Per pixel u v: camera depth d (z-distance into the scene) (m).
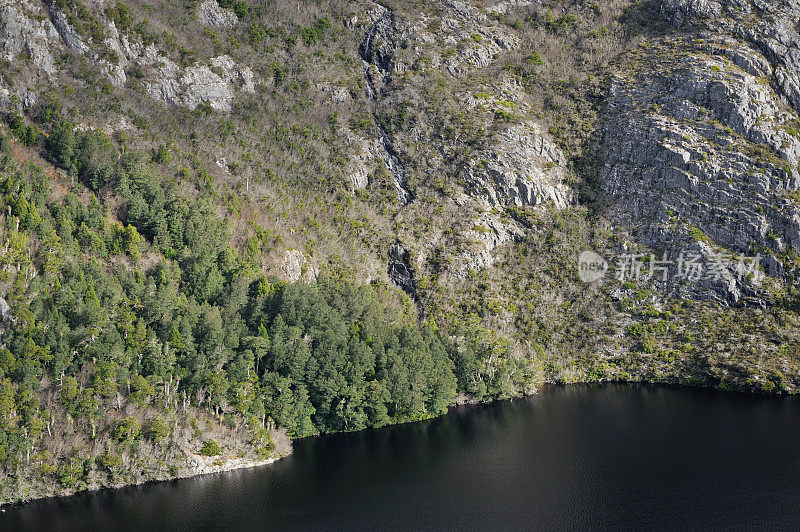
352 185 160.62
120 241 122.12
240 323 113.56
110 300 106.19
